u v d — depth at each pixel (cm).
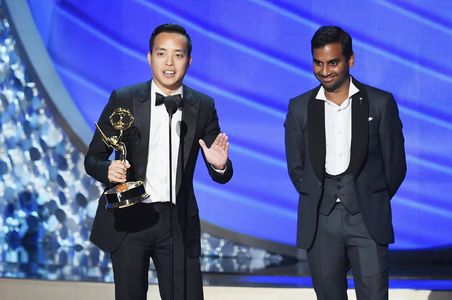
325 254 1058
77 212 1969
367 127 1041
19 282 1480
